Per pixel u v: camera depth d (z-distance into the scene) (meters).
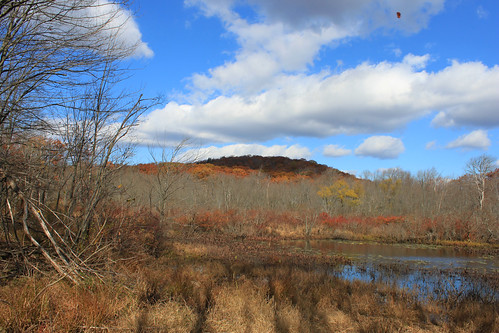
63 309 5.96
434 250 26.94
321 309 9.03
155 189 22.38
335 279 12.72
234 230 31.38
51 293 6.36
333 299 10.08
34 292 6.00
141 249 11.62
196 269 13.71
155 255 15.57
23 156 7.54
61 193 11.68
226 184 49.28
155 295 8.03
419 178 67.94
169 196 23.47
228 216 34.66
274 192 56.28
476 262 21.52
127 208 12.57
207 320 6.89
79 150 9.88
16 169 7.11
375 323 7.93
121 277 7.90
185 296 8.43
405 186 60.59
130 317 6.18
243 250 21.62
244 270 14.48
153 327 6.06
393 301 9.85
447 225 33.62
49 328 5.24
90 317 5.86
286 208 49.81
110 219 11.08
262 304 7.78
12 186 6.96
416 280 14.64
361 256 22.64
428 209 46.94
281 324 7.03
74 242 8.59
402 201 54.84
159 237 17.17
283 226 34.81
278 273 13.11
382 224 36.78
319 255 21.52
